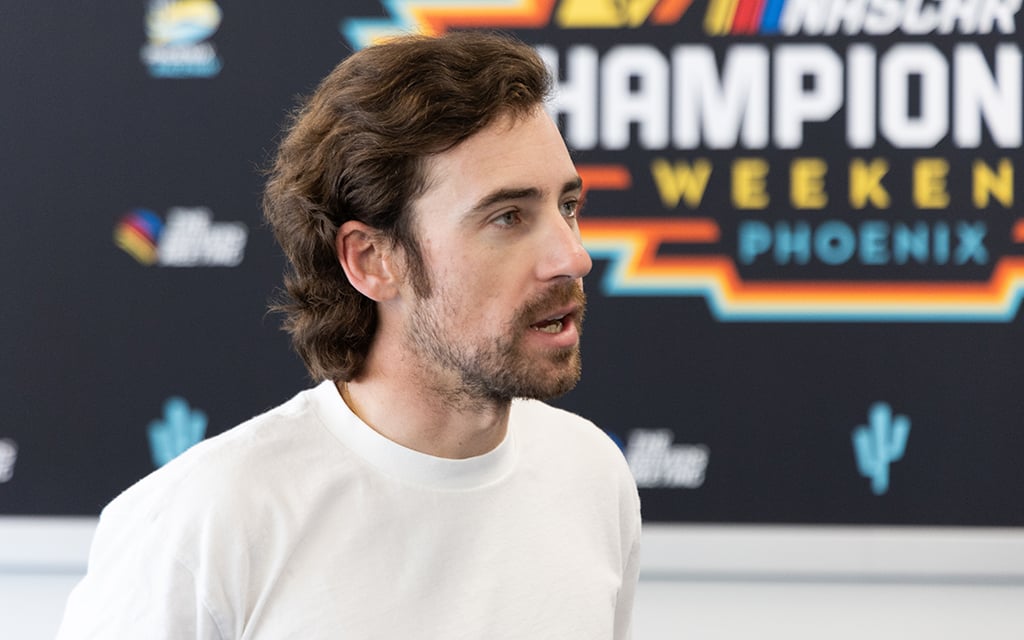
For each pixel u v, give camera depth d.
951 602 3.97
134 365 4.02
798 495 3.99
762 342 3.99
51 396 4.02
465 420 1.98
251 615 1.84
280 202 2.12
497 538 2.01
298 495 1.90
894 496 3.98
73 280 4.01
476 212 1.84
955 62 3.94
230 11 4.00
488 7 4.01
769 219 3.97
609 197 3.99
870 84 3.95
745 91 3.96
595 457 2.25
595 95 3.99
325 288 2.05
